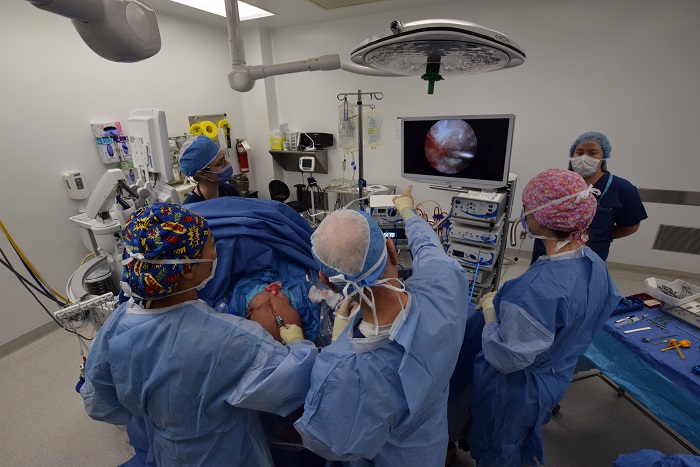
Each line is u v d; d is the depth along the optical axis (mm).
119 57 814
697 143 2686
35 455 1672
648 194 2934
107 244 1815
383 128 3807
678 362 1233
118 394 878
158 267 759
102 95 2828
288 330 1036
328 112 4086
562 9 2801
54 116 2521
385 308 747
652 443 1646
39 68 2410
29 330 2486
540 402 1190
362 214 747
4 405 1952
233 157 4297
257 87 4137
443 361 769
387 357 723
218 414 871
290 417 1167
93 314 1404
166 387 811
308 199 4457
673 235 2941
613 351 1434
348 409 718
